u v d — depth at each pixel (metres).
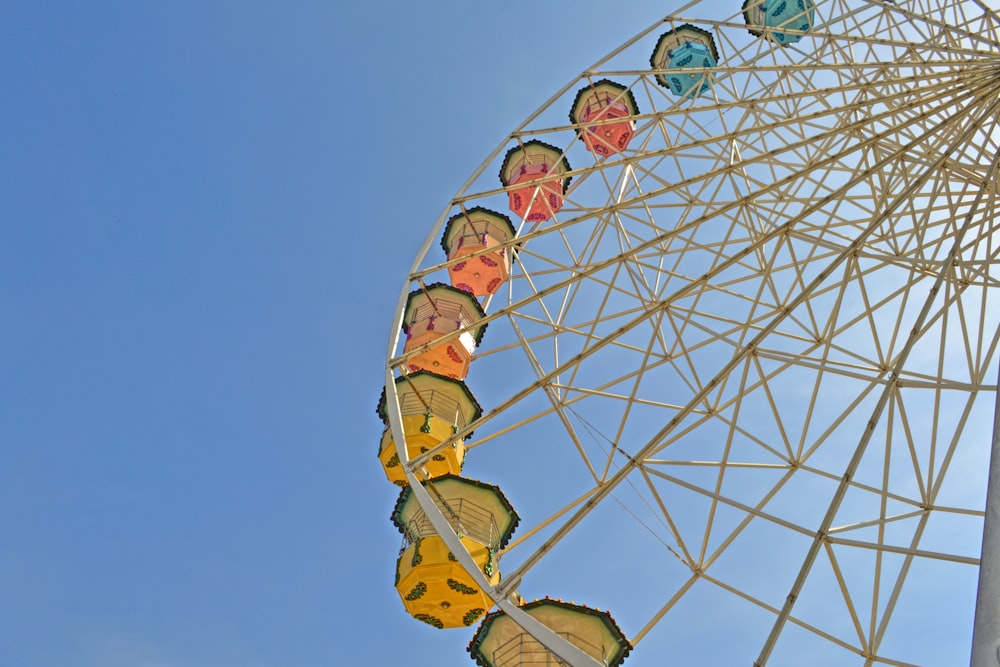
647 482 19.22
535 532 20.67
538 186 29.94
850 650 16.58
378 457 27.30
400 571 22.66
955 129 23.70
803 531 17.28
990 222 21.22
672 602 18.30
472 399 27.56
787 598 16.45
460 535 21.44
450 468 25.98
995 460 10.30
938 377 19.88
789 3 36.16
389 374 24.33
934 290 18.83
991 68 22.81
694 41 37.69
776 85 28.84
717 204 27.06
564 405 22.12
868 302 21.70
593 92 36.97
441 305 30.14
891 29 29.64
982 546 9.36
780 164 27.23
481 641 21.56
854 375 19.53
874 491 17.69
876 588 17.00
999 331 18.16
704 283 22.44
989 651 8.27
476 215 33.47
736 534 18.20
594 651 19.27
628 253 23.95
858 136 25.72
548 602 20.25
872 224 21.23
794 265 23.20
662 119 29.86
